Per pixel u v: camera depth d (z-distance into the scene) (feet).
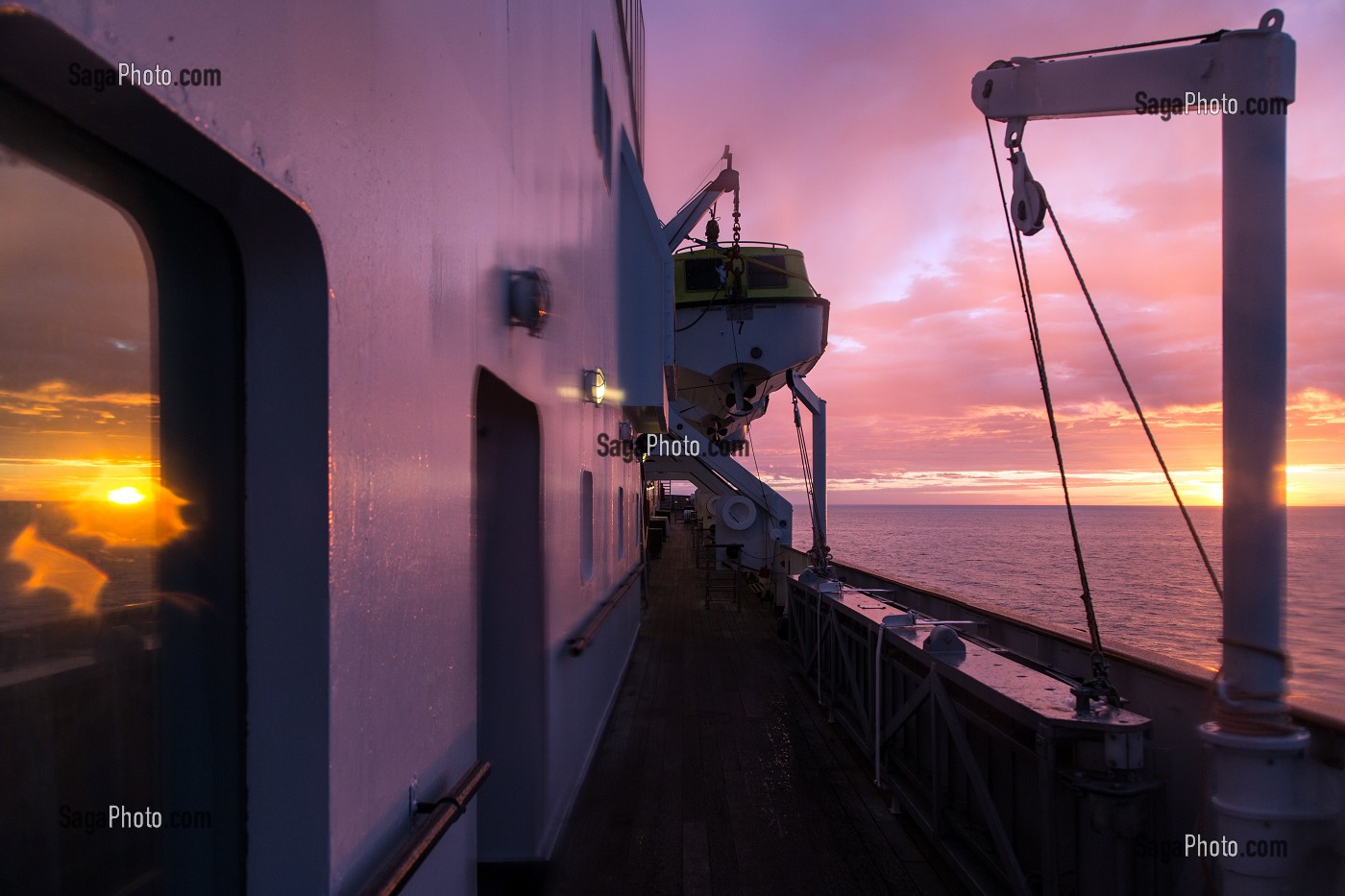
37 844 3.93
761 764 18.07
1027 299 8.79
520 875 12.50
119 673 4.42
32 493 3.89
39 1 2.88
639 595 36.91
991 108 8.64
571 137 15.49
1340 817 6.73
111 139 3.93
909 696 15.51
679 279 41.14
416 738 6.91
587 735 17.76
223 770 5.10
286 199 4.71
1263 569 6.45
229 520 5.14
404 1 6.65
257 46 4.38
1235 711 6.50
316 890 5.14
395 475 6.43
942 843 12.89
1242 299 6.49
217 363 5.06
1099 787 8.47
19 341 3.78
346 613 5.47
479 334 8.95
